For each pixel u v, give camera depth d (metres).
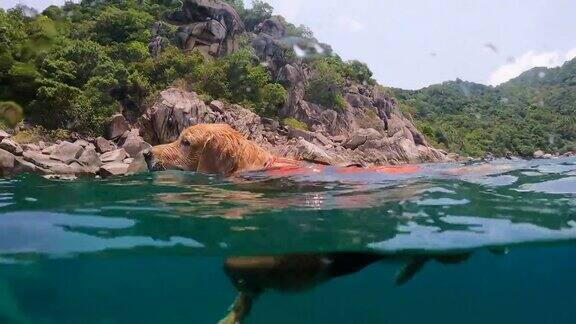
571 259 9.88
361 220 5.55
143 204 5.93
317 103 55.69
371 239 5.34
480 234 5.47
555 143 85.62
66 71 32.16
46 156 14.87
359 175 8.08
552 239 5.87
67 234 5.09
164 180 7.29
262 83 46.38
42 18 37.03
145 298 15.27
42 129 27.38
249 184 6.91
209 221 5.35
